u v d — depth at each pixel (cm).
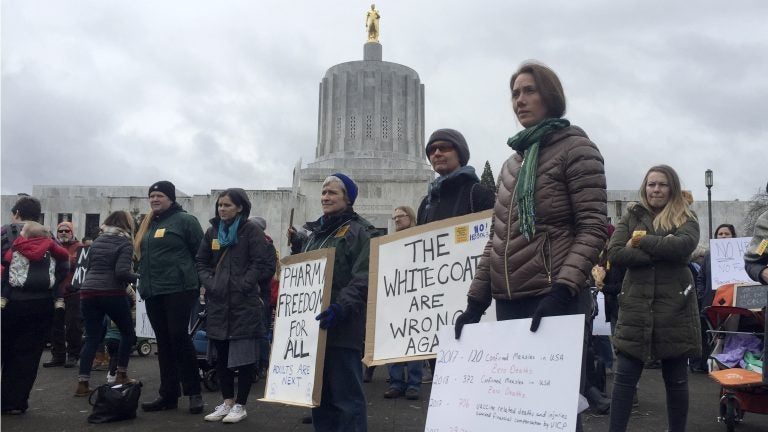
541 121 331
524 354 280
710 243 897
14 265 652
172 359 682
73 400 728
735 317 630
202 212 4531
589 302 364
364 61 5200
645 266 455
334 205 503
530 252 320
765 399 560
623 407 450
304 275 503
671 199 477
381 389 855
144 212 4753
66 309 1018
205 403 733
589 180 315
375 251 463
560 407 258
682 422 452
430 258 441
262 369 967
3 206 5112
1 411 648
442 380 314
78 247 1054
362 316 476
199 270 650
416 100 5312
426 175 4741
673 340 444
